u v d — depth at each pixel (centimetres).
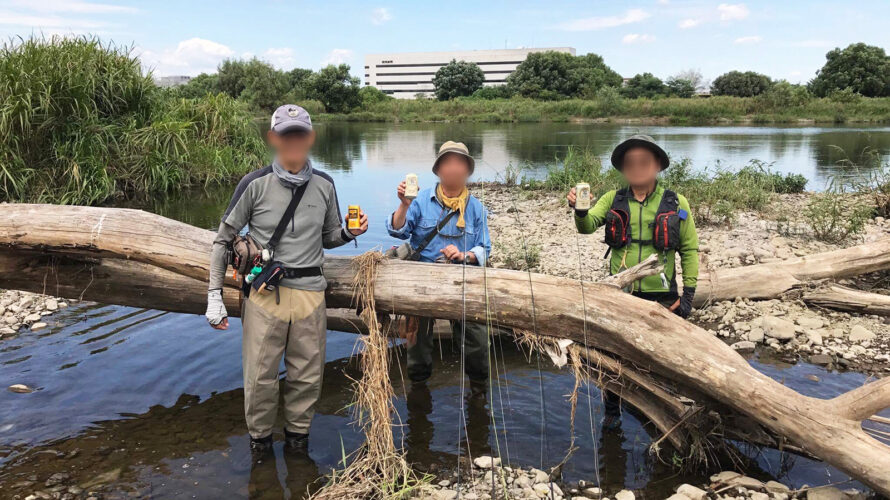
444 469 354
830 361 490
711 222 966
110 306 613
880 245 628
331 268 381
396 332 454
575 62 7369
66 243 387
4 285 447
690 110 5006
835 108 4950
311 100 5947
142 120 1284
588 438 389
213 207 1152
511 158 2033
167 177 1266
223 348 515
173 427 394
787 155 2109
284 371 484
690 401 374
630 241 389
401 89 13588
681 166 1216
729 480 335
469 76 8362
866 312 580
